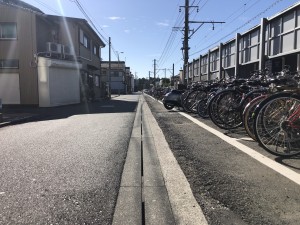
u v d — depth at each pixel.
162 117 12.48
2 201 3.88
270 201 3.71
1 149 6.83
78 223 3.31
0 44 22.41
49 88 22.47
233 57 19.31
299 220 3.25
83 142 7.49
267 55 14.01
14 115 14.98
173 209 3.62
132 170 5.20
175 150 6.38
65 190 4.24
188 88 15.75
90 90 31.36
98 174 4.94
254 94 7.53
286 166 4.99
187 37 29.78
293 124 5.34
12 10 22.14
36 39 22.39
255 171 4.80
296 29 11.56
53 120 12.73
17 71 22.48
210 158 5.64
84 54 31.03
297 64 11.90
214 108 8.33
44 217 3.45
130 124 10.85
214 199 3.83
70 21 27.61
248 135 7.02
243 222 3.24
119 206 3.77
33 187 4.36
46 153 6.35
